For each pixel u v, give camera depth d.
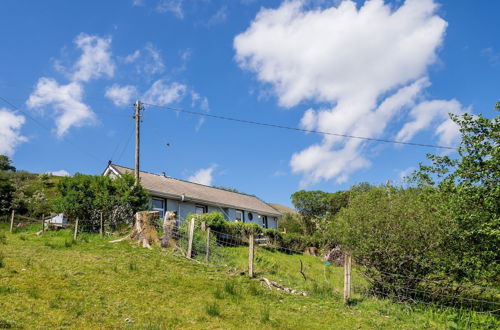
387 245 11.57
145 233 15.91
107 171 27.28
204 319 8.11
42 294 8.21
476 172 9.62
